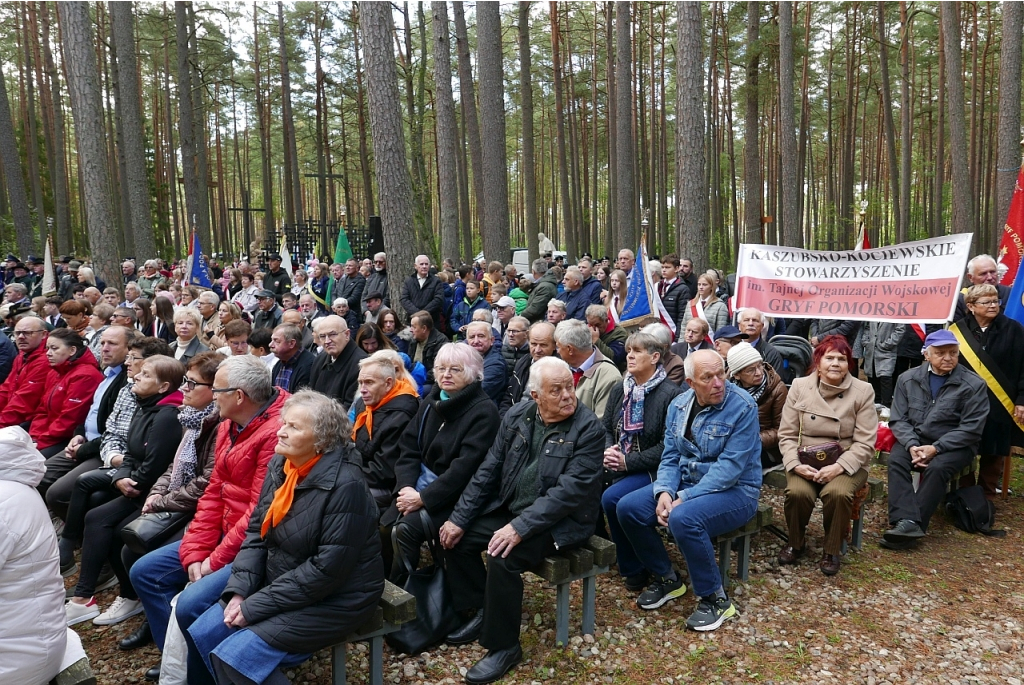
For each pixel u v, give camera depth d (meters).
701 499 4.05
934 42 26.83
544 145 41.47
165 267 20.11
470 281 10.71
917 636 3.92
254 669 2.94
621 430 4.75
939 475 5.02
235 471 3.74
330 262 21.17
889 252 6.17
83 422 5.71
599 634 4.02
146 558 3.78
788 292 6.64
